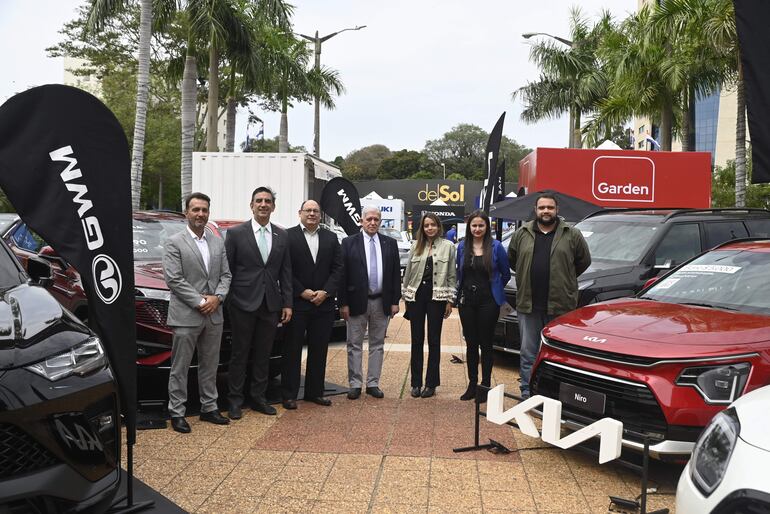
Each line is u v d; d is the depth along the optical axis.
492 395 4.77
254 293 5.71
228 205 12.97
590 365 4.44
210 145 19.06
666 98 19.16
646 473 3.79
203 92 31.58
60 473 2.77
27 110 3.36
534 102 27.69
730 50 15.16
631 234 7.85
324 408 6.09
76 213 3.46
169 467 4.48
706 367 3.97
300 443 5.04
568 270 6.00
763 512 2.40
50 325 3.18
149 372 5.63
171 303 5.35
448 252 6.48
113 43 28.52
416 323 6.50
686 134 19.58
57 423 2.79
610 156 12.77
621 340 4.37
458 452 4.88
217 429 5.38
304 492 4.10
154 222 7.36
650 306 5.05
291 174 12.80
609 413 4.30
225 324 6.17
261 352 5.89
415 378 6.52
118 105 31.23
